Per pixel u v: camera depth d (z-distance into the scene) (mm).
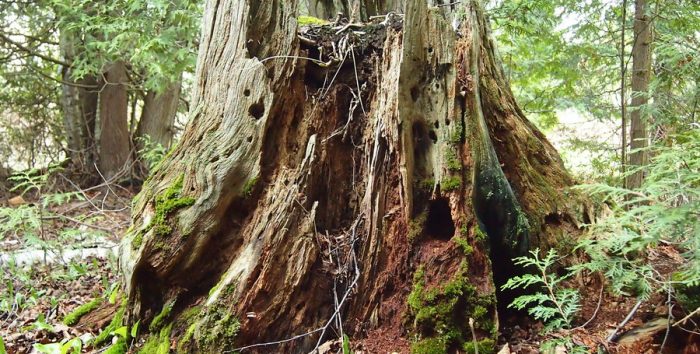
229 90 3512
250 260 3221
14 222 5441
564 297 2842
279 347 3154
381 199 3375
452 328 3047
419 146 3418
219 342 3082
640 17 5324
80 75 8648
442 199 3320
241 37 3553
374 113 3568
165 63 7477
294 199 3320
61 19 7676
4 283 5203
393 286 3334
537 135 4184
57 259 5777
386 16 3846
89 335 3617
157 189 3480
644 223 2844
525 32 5902
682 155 2443
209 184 3340
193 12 7250
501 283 3396
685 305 2924
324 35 3820
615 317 3256
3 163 11016
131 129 12062
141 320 3426
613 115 6992
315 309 3289
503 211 3316
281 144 3564
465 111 3334
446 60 3336
